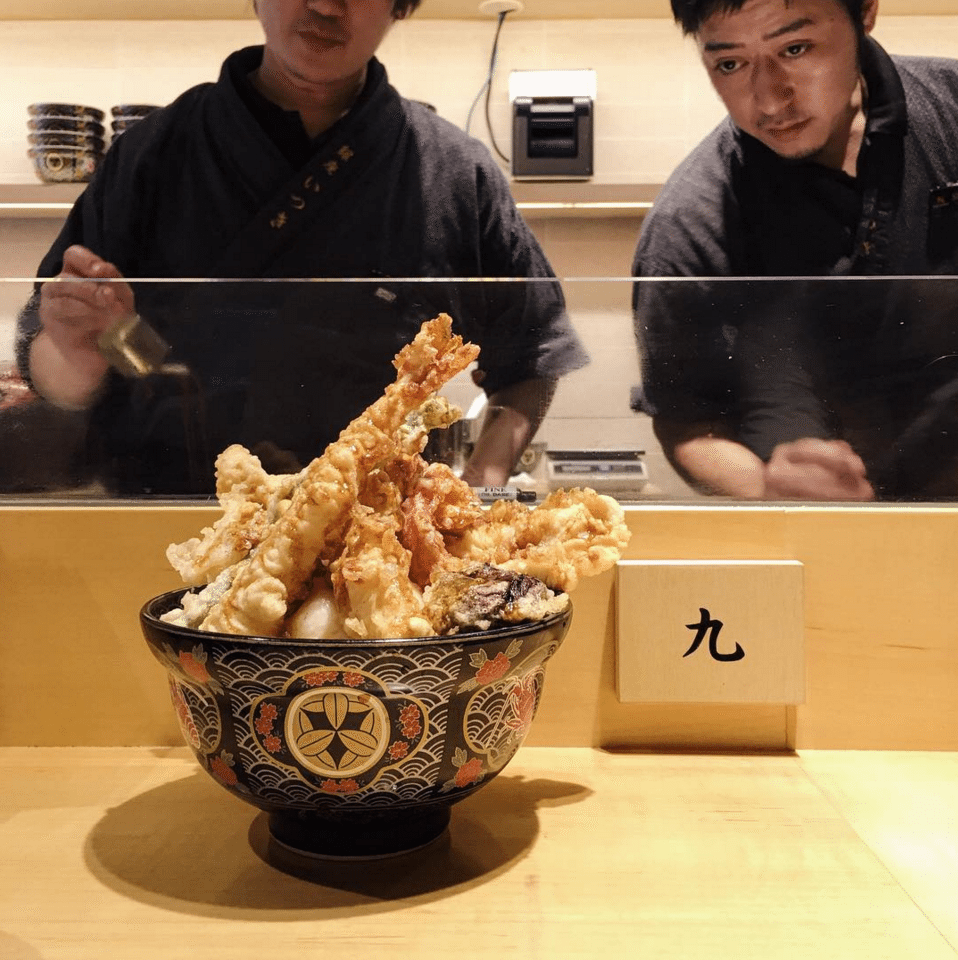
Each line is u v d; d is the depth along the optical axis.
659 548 0.85
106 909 0.59
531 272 1.81
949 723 0.84
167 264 1.76
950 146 1.92
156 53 2.45
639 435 0.86
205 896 0.61
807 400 0.85
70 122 2.22
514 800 0.75
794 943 0.55
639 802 0.74
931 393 0.84
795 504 0.86
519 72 2.41
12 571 0.86
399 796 0.61
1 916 0.58
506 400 0.87
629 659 0.83
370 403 0.88
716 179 2.02
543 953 0.54
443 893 0.61
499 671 0.60
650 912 0.58
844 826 0.70
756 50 1.92
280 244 1.72
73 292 0.86
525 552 0.69
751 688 0.83
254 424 0.88
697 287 0.85
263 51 1.72
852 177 1.94
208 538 0.72
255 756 0.60
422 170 1.72
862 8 1.89
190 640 0.59
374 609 0.59
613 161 2.52
